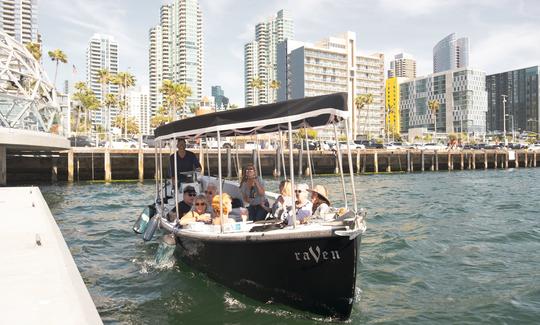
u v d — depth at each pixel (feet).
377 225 49.14
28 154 124.67
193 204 29.45
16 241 22.91
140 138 135.03
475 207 66.39
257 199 29.14
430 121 529.45
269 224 23.41
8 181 121.80
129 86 261.24
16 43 142.92
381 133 478.18
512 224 49.60
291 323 21.13
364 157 177.78
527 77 613.93
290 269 21.58
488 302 23.56
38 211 33.53
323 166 164.14
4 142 87.04
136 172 136.67
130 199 79.66
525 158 236.22
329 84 449.48
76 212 61.87
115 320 21.52
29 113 117.08
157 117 327.47
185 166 35.55
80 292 15.33
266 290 22.86
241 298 24.30
